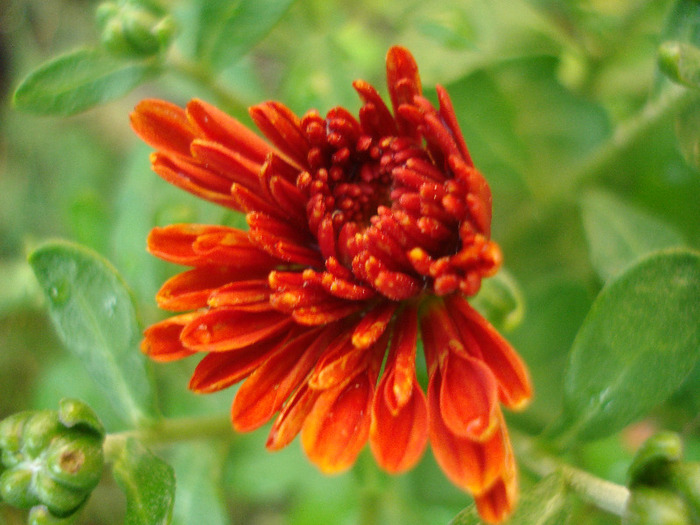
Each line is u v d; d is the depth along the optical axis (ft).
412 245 0.31
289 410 0.29
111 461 0.34
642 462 0.30
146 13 0.38
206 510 0.38
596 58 0.48
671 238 0.41
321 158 0.32
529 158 0.46
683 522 0.29
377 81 0.51
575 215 0.46
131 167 0.47
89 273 0.36
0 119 0.70
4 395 0.58
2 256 0.66
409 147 0.32
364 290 0.31
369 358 0.31
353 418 0.29
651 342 0.32
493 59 0.44
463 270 0.30
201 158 0.31
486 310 0.35
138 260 0.45
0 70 0.73
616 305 0.32
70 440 0.32
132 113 0.32
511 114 0.45
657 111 0.40
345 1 0.58
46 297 0.36
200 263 0.31
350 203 0.33
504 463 0.27
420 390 0.29
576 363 0.33
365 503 0.43
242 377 0.30
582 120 0.45
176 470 0.39
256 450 0.50
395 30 0.61
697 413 0.42
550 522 0.32
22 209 0.66
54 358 0.58
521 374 0.28
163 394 0.51
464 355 0.29
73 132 0.68
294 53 0.53
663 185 0.45
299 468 0.50
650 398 0.33
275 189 0.31
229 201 0.33
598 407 0.33
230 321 0.30
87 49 0.38
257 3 0.39
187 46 0.40
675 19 0.36
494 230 0.46
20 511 0.33
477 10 0.48
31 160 0.67
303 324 0.31
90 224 0.47
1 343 0.58
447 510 0.46
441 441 0.28
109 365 0.36
